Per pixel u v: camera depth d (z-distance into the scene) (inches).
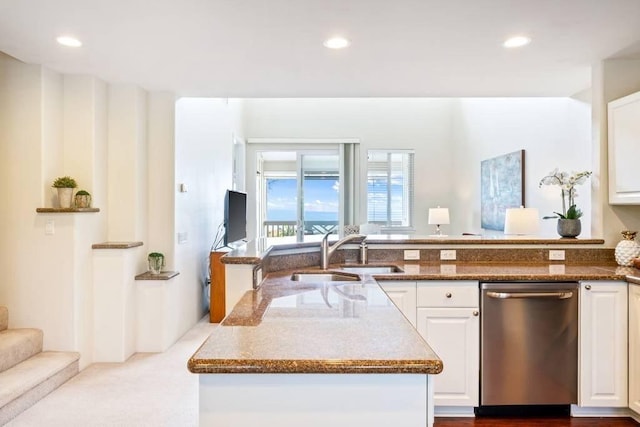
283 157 309.6
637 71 122.1
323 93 156.9
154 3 86.9
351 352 48.4
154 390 117.3
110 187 145.6
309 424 46.9
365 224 291.3
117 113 145.6
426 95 159.6
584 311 103.8
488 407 107.3
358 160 299.0
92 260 137.1
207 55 117.4
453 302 104.6
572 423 102.7
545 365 104.2
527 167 192.5
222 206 231.9
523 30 101.1
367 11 91.1
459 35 104.0
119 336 138.7
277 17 93.9
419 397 47.0
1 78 124.3
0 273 127.3
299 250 117.3
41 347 127.0
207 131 203.2
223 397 46.9
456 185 290.7
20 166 125.7
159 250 157.2
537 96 159.9
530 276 103.8
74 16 92.8
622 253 120.1
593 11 91.6
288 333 55.7
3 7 88.4
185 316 173.2
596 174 127.5
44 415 103.0
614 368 103.7
